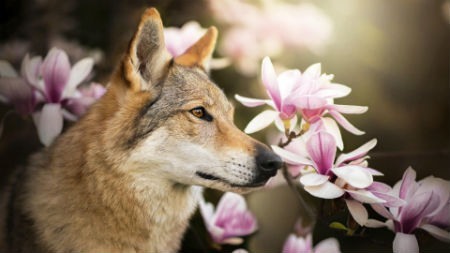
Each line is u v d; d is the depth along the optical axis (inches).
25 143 155.4
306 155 140.3
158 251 141.5
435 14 212.7
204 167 138.3
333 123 136.9
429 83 216.7
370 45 183.9
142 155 138.2
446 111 216.1
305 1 169.0
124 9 163.8
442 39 218.5
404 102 210.8
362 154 135.0
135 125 138.4
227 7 162.2
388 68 204.4
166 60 139.8
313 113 136.8
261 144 138.9
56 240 138.9
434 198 134.2
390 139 201.5
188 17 163.9
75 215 138.9
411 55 212.1
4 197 144.2
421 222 134.6
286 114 137.4
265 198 162.6
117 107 139.3
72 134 140.6
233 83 163.5
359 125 194.9
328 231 162.2
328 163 134.7
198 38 149.3
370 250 159.2
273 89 137.6
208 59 145.2
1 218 142.6
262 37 161.0
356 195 133.6
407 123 206.2
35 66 144.3
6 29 162.2
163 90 139.1
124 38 161.3
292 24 160.6
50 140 143.3
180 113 138.6
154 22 138.7
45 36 163.2
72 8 164.9
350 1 177.3
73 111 145.7
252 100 138.1
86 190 138.8
